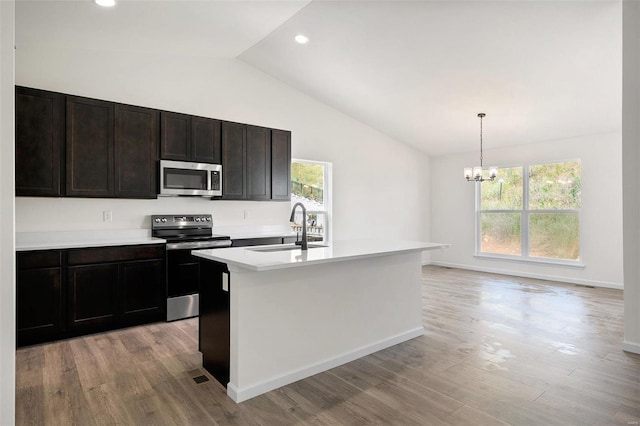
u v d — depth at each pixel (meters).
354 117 6.15
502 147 6.40
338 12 3.55
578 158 5.53
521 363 2.76
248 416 2.06
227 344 2.35
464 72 4.24
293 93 5.46
